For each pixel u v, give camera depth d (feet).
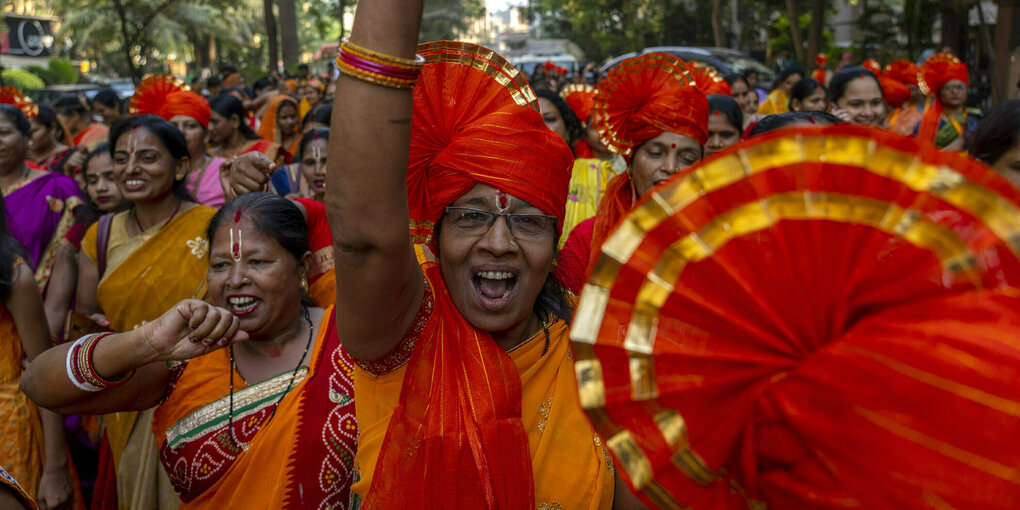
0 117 16.42
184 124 16.29
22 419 10.26
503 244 5.45
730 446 3.56
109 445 10.54
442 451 5.44
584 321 3.64
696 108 10.57
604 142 11.34
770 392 3.44
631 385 3.63
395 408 5.66
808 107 21.70
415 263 5.46
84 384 6.54
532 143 5.48
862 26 68.28
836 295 3.34
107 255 11.85
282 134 26.89
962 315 3.04
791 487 3.40
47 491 10.75
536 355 5.89
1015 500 2.84
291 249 7.77
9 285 9.98
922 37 61.82
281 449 7.13
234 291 7.61
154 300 11.39
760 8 99.86
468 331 5.70
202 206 11.69
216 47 154.30
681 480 3.63
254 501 7.15
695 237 3.47
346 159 4.67
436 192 5.64
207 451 7.23
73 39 147.84
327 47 132.67
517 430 5.51
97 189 14.64
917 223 3.18
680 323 3.56
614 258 3.59
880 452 3.05
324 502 7.05
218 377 7.46
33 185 16.72
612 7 139.85
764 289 3.42
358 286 5.06
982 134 9.48
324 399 7.19
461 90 5.64
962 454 2.90
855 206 3.27
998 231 3.07
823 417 3.21
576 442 5.78
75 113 31.48
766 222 3.38
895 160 3.20
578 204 14.84
